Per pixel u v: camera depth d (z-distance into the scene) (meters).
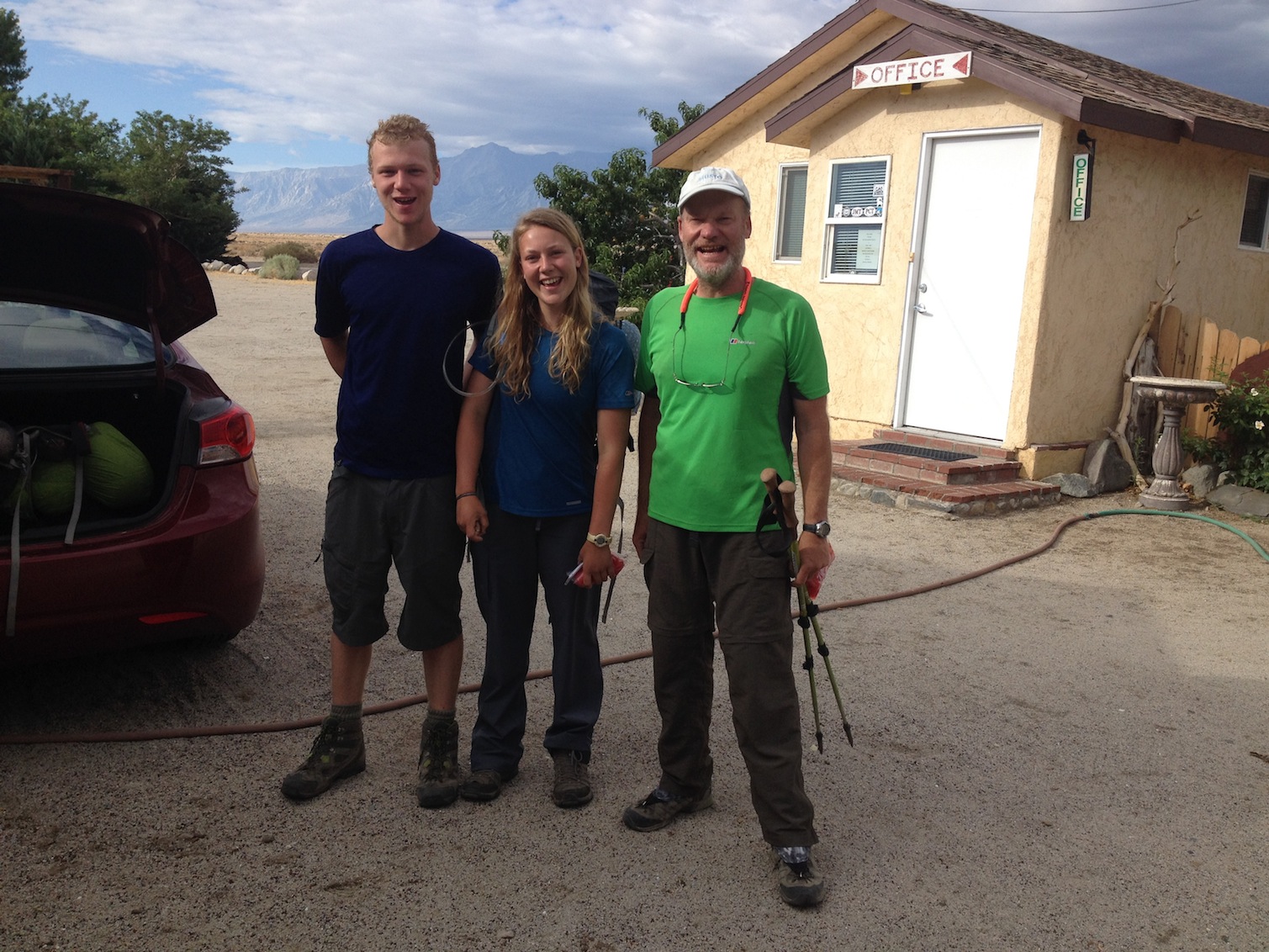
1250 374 8.58
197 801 3.14
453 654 3.29
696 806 3.17
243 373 13.07
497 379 3.09
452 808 3.17
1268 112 12.69
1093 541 6.93
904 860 2.97
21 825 2.96
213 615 3.62
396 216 3.00
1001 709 4.10
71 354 3.82
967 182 8.40
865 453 8.31
